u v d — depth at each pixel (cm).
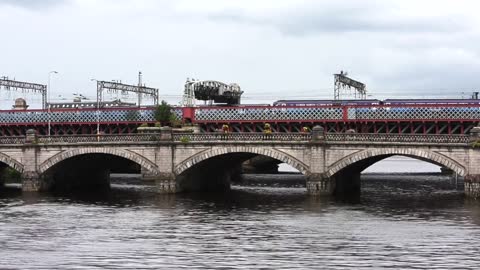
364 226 5659
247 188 9369
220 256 4497
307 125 11344
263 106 11562
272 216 6291
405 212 6494
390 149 7225
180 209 6844
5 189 9050
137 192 8638
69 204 7319
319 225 5725
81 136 8450
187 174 8394
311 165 7556
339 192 8156
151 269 4144
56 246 4856
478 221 5875
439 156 7088
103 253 4606
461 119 10306
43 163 8462
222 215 6384
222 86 13162
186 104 13238
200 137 7988
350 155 7412
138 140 8175
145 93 14388
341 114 11000
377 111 10800
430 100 10912
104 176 9931
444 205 7000
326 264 4250
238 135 7869
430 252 4600
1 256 4512
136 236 5253
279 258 4431
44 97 13912
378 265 4219
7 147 8550
